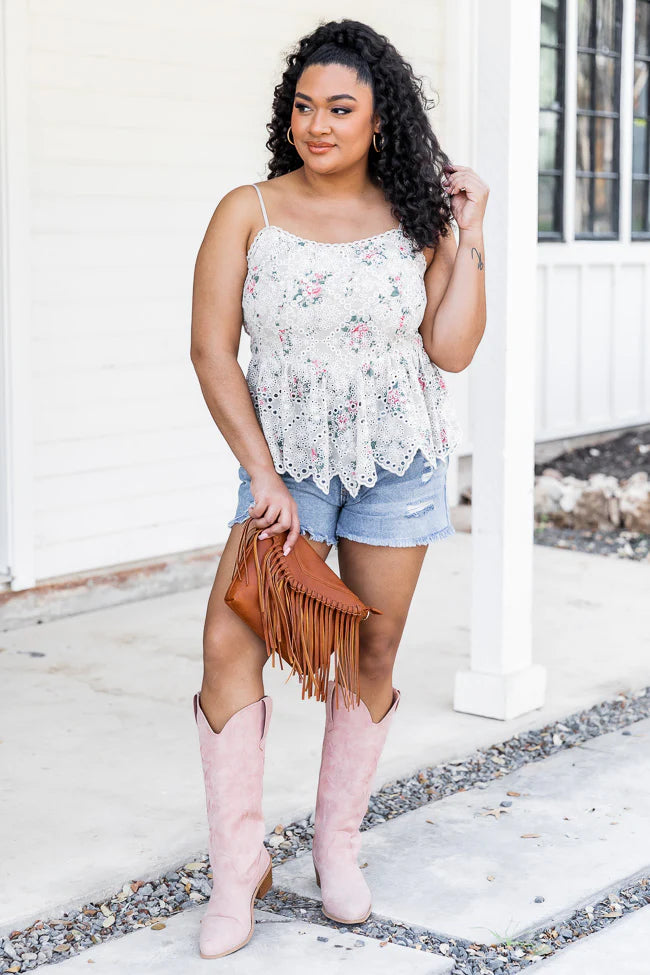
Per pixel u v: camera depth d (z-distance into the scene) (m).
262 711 2.66
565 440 8.29
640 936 2.78
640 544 6.68
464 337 2.67
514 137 3.81
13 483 5.01
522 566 4.09
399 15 6.45
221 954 2.67
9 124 4.84
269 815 3.34
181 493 5.68
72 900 2.89
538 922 2.84
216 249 2.59
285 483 2.67
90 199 5.21
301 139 2.56
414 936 2.79
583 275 8.11
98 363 5.30
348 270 2.54
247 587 2.51
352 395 2.61
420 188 2.61
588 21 8.09
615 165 8.38
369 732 2.81
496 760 3.83
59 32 5.02
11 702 4.22
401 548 2.70
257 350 2.67
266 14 5.79
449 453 2.76
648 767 3.75
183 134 5.52
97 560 5.38
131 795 3.49
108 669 4.58
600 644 4.93
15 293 4.93
